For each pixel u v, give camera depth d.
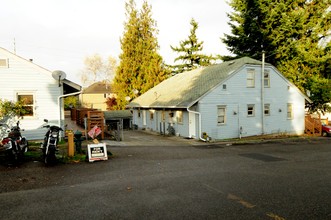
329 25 30.33
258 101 23.84
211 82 22.69
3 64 14.63
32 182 7.89
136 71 45.78
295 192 7.19
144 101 32.06
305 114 29.66
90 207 5.98
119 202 6.30
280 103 25.36
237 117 22.67
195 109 21.22
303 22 29.72
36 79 15.28
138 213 5.66
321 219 5.47
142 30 47.09
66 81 15.89
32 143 14.52
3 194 6.81
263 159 12.27
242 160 11.95
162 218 5.43
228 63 25.75
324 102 30.39
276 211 5.86
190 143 18.83
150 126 30.31
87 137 17.84
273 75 24.80
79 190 7.18
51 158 10.12
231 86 22.28
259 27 31.72
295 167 10.48
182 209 5.91
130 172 9.23
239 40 32.97
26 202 6.26
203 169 9.91
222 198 6.66
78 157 11.20
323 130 25.34
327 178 8.72
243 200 6.52
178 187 7.54
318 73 29.50
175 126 24.28
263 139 21.09
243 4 32.41
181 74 33.78
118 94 45.53
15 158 10.38
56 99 15.67
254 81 23.58
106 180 8.17
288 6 30.48
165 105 24.17
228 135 22.20
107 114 36.66
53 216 5.49
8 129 14.64
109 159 11.48
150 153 13.39
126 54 45.44
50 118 15.56
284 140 21.14
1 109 14.27
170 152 13.95
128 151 13.79
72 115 34.06
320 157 12.98
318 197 6.79
